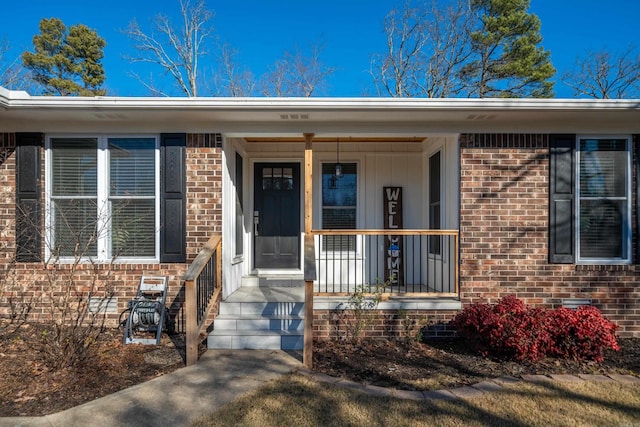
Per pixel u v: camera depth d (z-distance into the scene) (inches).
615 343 181.3
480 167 218.7
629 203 220.5
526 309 193.9
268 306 218.1
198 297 188.4
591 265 218.1
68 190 222.2
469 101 194.7
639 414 131.5
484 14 699.4
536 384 153.9
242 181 282.5
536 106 193.5
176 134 219.9
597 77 771.4
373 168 294.8
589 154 222.5
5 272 217.0
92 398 140.9
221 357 183.8
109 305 219.1
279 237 295.7
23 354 178.9
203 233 220.2
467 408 134.7
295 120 218.7
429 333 215.8
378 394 144.9
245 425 124.3
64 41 808.9
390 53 763.4
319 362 179.5
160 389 148.4
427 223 283.0
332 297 222.5
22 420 125.1
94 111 200.1
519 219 218.2
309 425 124.6
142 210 223.6
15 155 218.5
